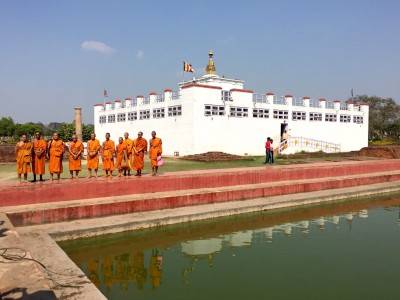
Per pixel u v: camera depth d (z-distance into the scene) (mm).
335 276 7699
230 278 7645
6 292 4867
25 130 59406
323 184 16469
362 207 14992
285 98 31953
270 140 22219
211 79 30109
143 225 10578
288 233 11117
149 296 6824
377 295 6758
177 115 27359
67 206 10430
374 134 70375
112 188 11938
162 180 12922
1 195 10227
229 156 24906
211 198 13062
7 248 6680
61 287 6055
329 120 35250
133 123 32375
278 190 14906
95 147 12602
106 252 9352
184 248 9711
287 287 7121
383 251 9359
